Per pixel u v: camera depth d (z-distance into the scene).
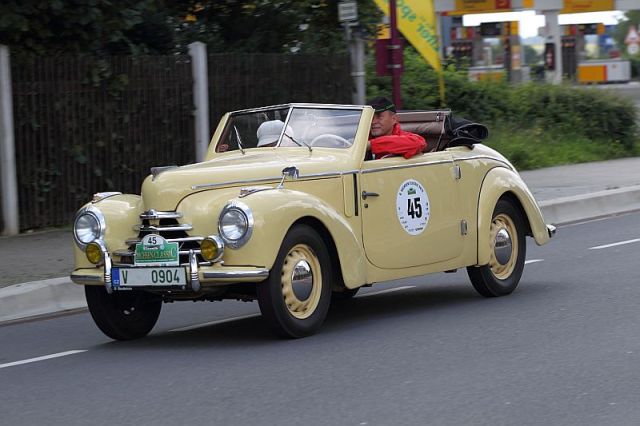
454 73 28.45
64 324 11.77
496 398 7.77
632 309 11.03
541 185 22.55
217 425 7.27
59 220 17.80
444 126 11.98
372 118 10.98
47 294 12.70
